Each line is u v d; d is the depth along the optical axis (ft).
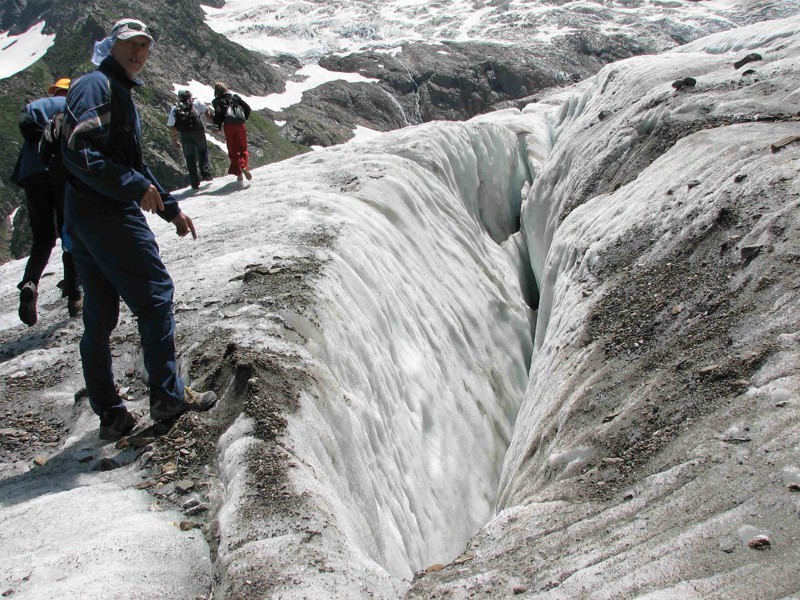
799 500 11.48
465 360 33.50
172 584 12.32
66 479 15.98
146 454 16.43
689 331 20.03
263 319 22.18
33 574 12.12
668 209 27.12
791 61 34.78
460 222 42.50
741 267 20.70
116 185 14.38
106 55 14.76
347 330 24.49
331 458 18.08
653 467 15.16
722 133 29.68
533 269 46.39
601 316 24.93
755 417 14.47
